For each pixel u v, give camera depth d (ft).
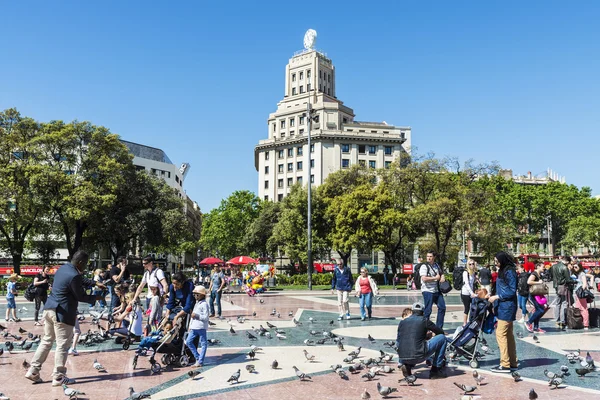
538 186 246.27
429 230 151.43
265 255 214.07
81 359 29.30
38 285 46.26
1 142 119.96
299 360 28.73
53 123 129.39
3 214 120.16
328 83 337.31
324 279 133.39
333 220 167.12
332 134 263.08
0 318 53.98
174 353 27.07
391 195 155.22
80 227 135.33
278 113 299.99
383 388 20.54
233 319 50.75
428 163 149.48
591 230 210.79
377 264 231.50
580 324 42.91
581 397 20.65
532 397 19.94
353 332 40.68
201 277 137.80
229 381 22.91
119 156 137.59
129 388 21.30
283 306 67.62
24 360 28.07
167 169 302.86
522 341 35.99
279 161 282.56
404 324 23.71
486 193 147.23
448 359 28.37
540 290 39.91
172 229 142.92
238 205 249.34
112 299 49.57
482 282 39.96
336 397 20.93
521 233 233.35
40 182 117.19
